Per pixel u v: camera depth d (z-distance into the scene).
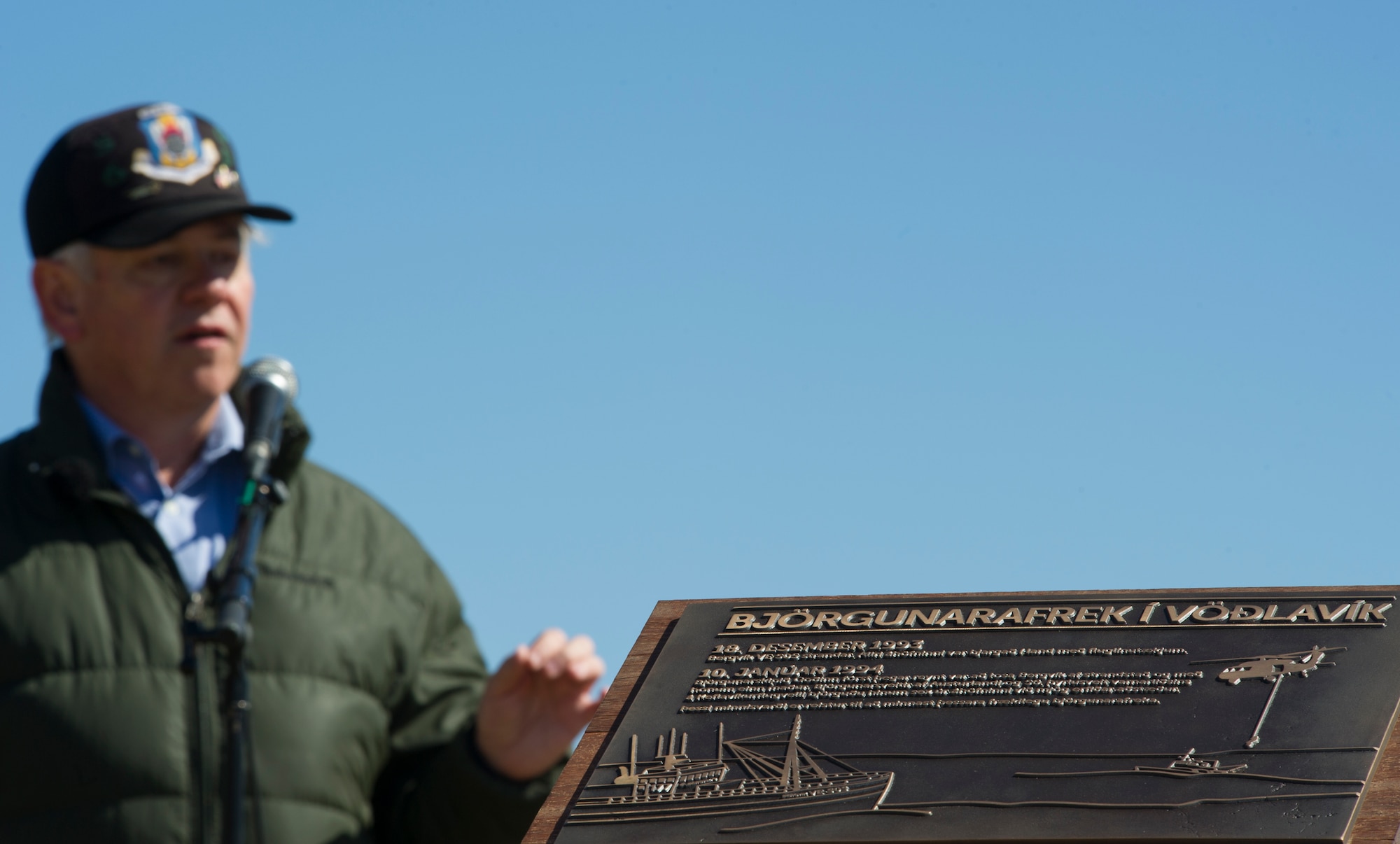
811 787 4.00
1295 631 4.33
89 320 4.12
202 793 3.82
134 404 4.21
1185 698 4.12
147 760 3.80
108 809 3.77
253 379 4.07
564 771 4.24
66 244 4.09
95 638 3.88
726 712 4.36
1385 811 3.62
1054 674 4.30
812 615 4.83
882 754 4.08
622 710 4.46
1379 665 4.11
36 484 4.05
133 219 4.03
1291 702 4.02
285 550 4.18
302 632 4.06
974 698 4.26
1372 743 3.82
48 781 3.78
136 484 4.22
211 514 4.27
